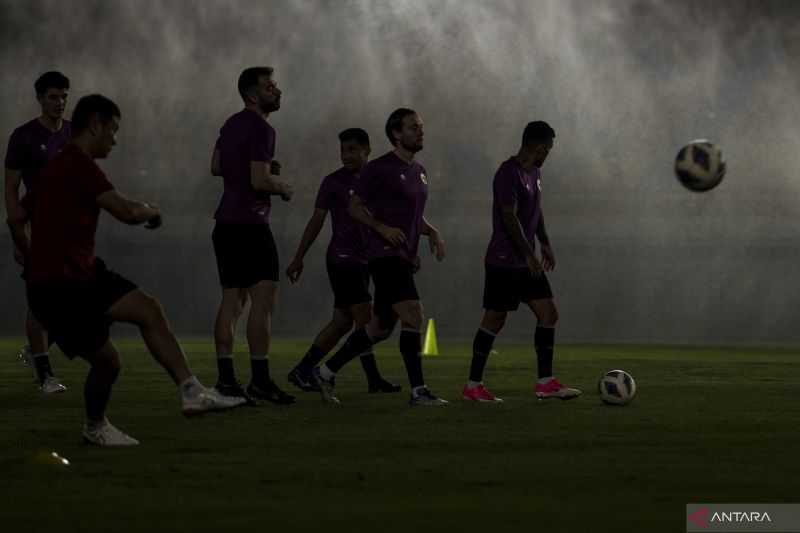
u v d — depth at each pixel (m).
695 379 32.94
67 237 18.02
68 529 12.92
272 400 25.77
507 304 26.70
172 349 18.72
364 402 26.61
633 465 17.31
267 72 25.52
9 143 27.41
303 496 14.82
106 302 18.31
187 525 13.10
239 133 25.36
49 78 27.28
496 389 30.05
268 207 25.80
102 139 18.58
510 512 13.82
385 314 27.86
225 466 17.14
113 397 27.36
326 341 28.52
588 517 13.55
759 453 18.55
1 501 14.48
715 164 27.42
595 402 26.59
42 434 20.78
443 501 14.49
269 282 25.75
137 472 16.59
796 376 33.91
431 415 23.84
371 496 14.82
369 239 26.20
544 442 19.75
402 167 26.09
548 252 28.47
